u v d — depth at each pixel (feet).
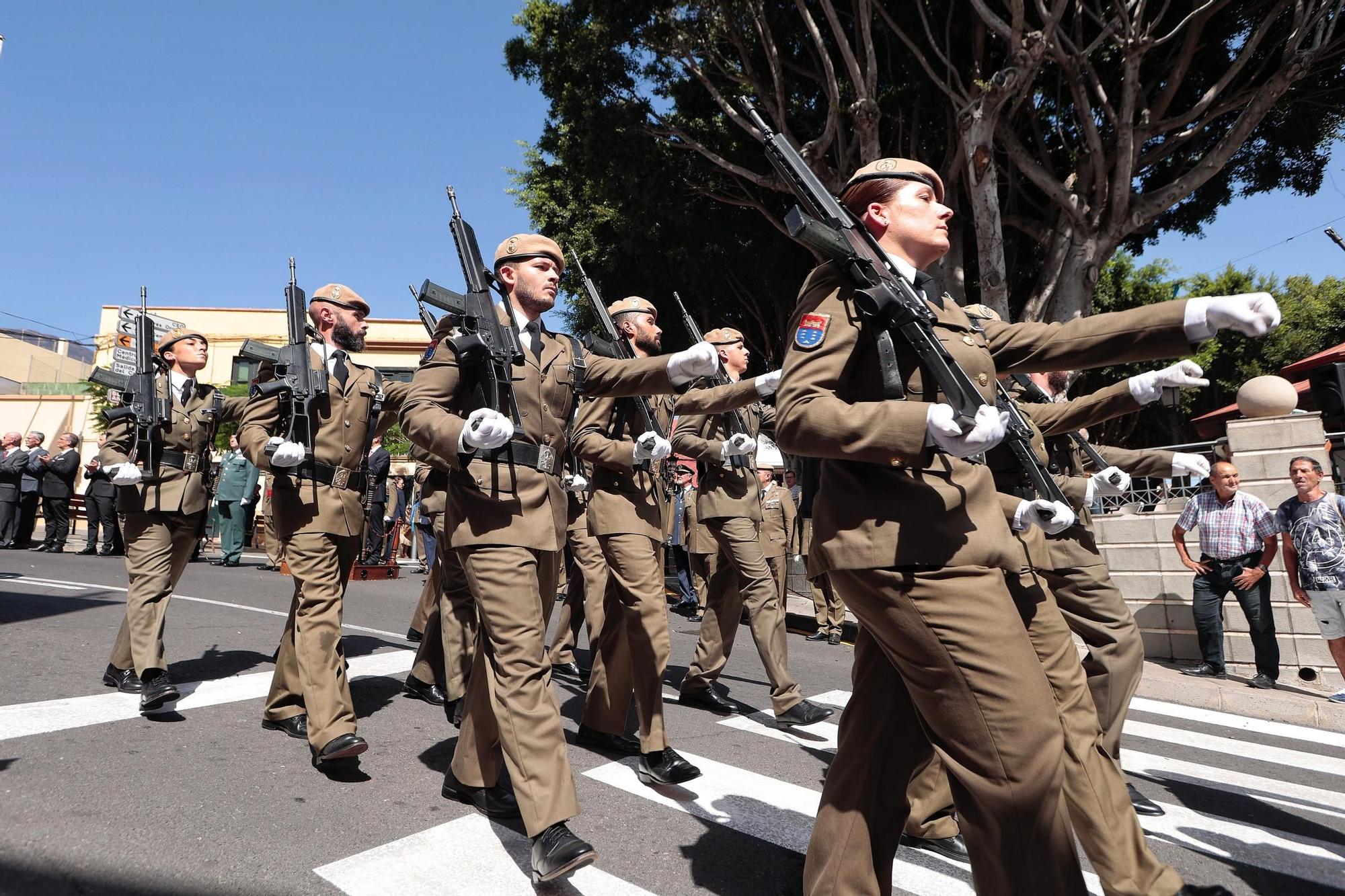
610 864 8.91
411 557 57.31
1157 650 25.57
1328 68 41.45
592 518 13.32
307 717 11.82
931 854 9.95
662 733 11.92
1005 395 9.39
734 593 16.94
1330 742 17.28
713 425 16.79
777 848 9.58
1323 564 20.61
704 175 48.65
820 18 43.27
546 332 10.52
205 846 8.61
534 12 47.11
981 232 37.42
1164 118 45.03
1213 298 5.95
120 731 12.26
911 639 6.15
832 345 6.50
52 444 99.96
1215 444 25.16
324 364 13.21
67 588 26.89
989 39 41.37
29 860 8.00
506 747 8.54
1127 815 8.24
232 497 42.16
